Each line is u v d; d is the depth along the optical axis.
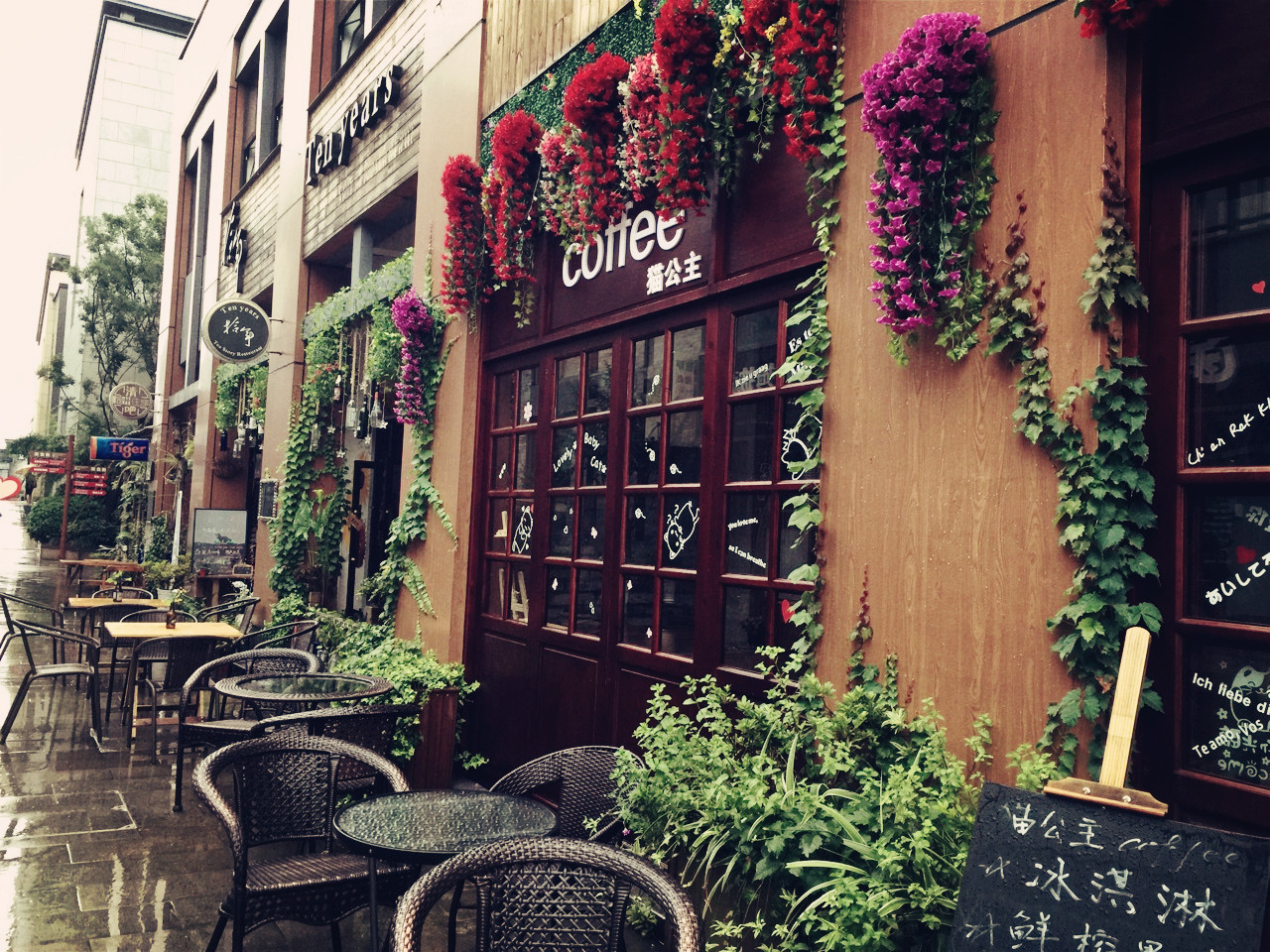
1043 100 2.67
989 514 2.74
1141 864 1.85
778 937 2.63
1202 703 2.34
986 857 2.03
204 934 3.68
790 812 2.60
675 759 3.10
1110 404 2.42
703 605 4.08
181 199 19.31
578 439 5.15
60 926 3.68
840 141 3.35
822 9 3.38
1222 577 2.33
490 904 2.34
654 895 2.17
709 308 4.17
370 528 9.78
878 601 3.09
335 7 10.25
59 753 6.34
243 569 12.61
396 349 7.72
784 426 3.73
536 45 5.66
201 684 6.43
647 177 4.28
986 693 2.71
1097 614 2.42
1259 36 2.27
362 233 8.77
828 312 3.38
